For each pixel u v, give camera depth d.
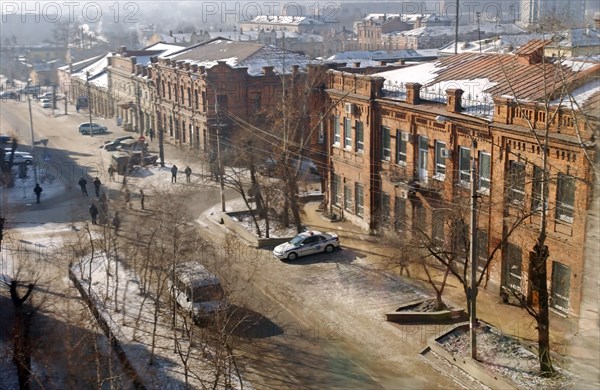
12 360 22.00
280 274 32.16
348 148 39.22
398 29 126.69
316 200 46.22
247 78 60.94
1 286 29.75
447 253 25.78
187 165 57.59
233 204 46.12
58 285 30.33
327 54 110.94
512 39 52.28
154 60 73.69
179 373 22.12
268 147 52.41
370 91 35.75
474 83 32.81
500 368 21.45
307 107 46.03
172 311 24.91
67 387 20.95
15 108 101.31
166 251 29.67
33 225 42.12
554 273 25.38
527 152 25.98
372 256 34.12
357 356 23.73
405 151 34.44
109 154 65.50
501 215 27.33
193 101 63.50
